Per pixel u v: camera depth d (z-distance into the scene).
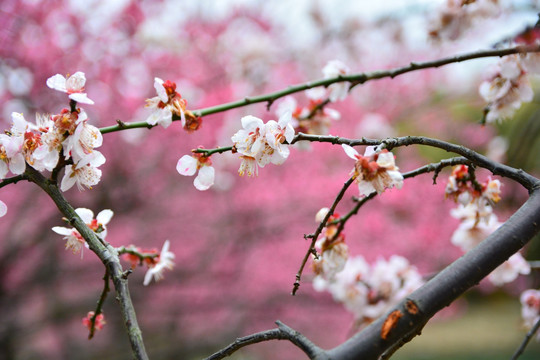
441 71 5.90
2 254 4.25
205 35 4.55
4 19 3.76
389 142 0.97
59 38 4.04
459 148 0.99
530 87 1.62
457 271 0.78
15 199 4.31
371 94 5.92
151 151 4.32
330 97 1.78
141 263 1.42
